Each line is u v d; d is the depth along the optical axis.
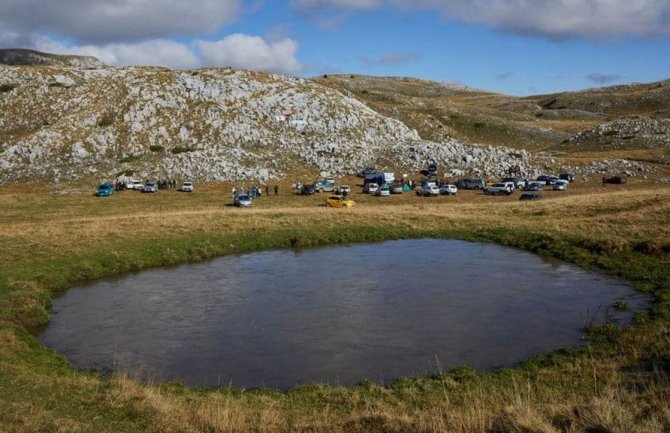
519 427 12.27
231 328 26.70
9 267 38.12
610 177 101.06
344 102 143.88
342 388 18.61
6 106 135.25
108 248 44.47
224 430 13.57
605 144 145.12
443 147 120.00
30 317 28.53
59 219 62.66
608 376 18.39
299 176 108.62
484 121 188.25
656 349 20.62
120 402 15.76
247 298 32.47
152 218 57.31
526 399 15.68
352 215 61.41
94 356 23.28
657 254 38.78
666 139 140.88
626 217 51.56
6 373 18.67
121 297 33.47
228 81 140.25
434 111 198.25
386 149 125.62
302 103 138.12
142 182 101.25
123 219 57.12
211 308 30.48
